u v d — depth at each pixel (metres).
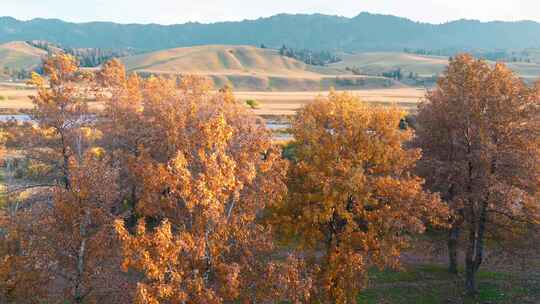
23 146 34.28
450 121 26.20
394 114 23.70
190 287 15.08
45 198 26.98
